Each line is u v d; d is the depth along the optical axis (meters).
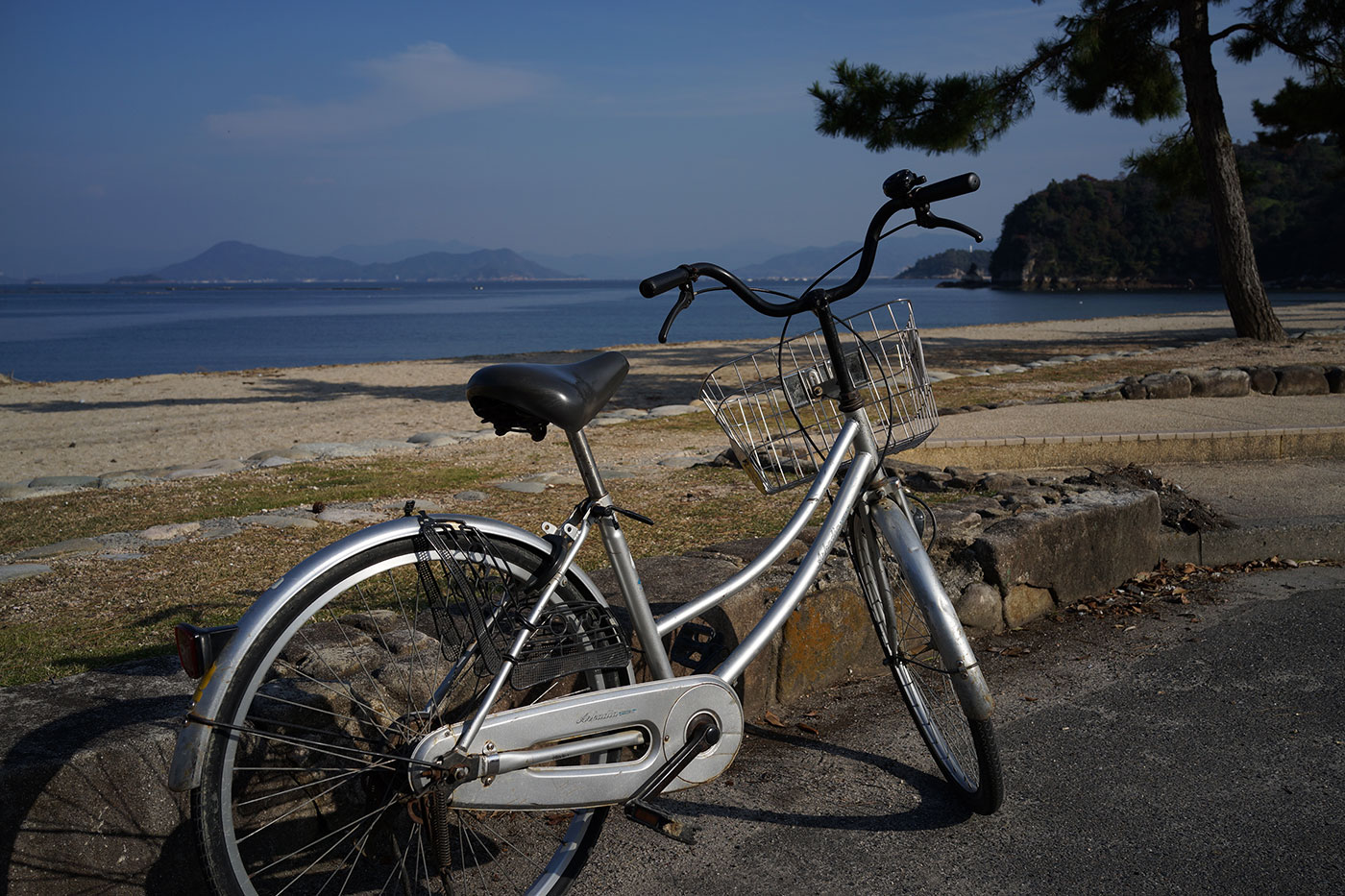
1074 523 4.27
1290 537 5.04
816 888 2.27
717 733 2.28
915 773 2.85
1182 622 4.08
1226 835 2.47
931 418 2.57
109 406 14.41
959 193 2.26
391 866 2.30
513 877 2.30
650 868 2.36
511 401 2.04
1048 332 25.05
